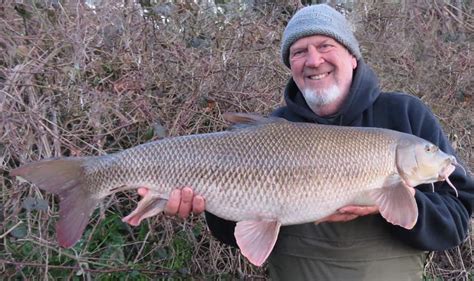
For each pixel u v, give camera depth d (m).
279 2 1.94
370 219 0.96
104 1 1.50
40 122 1.25
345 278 0.96
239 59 1.61
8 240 1.22
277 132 0.92
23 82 1.27
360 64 1.07
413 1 2.25
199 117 1.47
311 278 0.99
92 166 0.93
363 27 2.11
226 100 1.50
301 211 0.90
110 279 1.30
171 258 1.38
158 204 0.92
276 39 1.70
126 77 1.42
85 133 1.33
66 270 1.26
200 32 1.64
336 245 0.97
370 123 1.04
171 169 0.91
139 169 0.92
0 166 1.21
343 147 0.91
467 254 1.63
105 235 1.34
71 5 1.44
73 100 1.33
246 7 1.85
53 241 1.24
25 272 1.23
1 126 1.22
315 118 1.07
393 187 0.91
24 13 1.37
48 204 1.21
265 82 1.61
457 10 2.35
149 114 1.41
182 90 1.47
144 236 1.38
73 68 1.33
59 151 1.28
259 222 0.90
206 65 1.51
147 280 1.34
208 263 1.43
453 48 2.05
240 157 0.90
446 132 1.83
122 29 1.50
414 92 1.90
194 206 0.91
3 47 1.34
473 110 1.89
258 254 0.88
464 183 0.98
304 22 1.08
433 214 0.93
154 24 1.53
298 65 1.09
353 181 0.90
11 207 1.22
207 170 0.90
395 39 2.10
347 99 1.04
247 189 0.90
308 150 0.90
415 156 0.91
